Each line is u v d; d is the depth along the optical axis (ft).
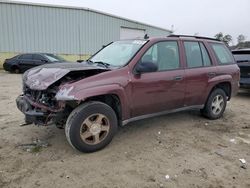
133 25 92.38
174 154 13.75
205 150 14.37
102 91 13.07
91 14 79.51
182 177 11.53
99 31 82.38
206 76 18.15
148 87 15.01
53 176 11.36
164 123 18.62
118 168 12.16
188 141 15.55
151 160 13.01
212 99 19.22
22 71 55.98
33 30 71.10
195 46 18.13
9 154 13.24
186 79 16.85
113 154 13.53
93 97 13.41
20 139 15.12
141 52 15.02
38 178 11.18
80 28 77.97
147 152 13.89
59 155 13.24
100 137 13.83
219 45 20.16
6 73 56.54
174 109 17.02
